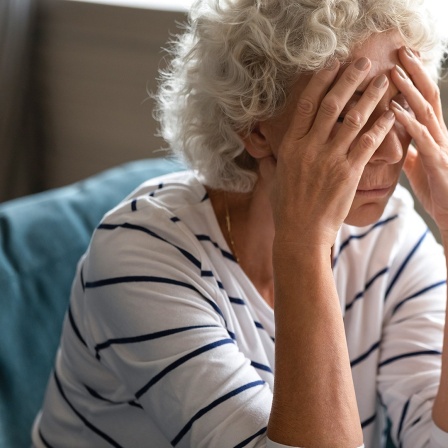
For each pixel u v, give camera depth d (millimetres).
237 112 1279
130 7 2555
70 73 2748
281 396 1147
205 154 1370
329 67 1188
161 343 1230
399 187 1589
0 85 2701
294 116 1209
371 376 1475
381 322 1480
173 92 1461
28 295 1766
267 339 1380
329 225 1189
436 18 1252
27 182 2906
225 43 1254
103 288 1301
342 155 1180
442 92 1939
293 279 1174
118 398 1382
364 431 1481
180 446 1205
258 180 1365
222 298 1330
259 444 1158
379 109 1214
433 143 1265
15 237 1787
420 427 1396
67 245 1846
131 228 1334
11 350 1727
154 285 1268
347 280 1469
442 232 1381
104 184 1989
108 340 1309
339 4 1169
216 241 1369
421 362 1435
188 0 2576
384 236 1492
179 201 1400
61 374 1505
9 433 1704
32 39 2777
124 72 2631
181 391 1193
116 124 2701
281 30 1200
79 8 2666
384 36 1194
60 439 1502
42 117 2852
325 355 1148
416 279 1493
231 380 1187
